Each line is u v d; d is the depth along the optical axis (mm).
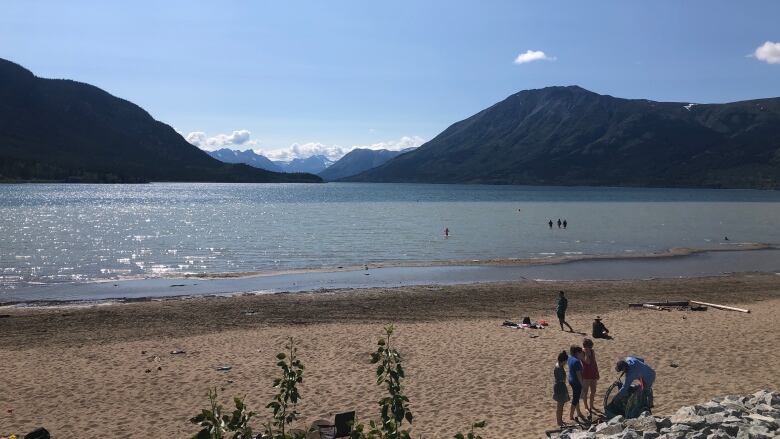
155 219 88000
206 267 43062
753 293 33094
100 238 61438
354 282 36750
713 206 136125
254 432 13398
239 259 47000
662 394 15742
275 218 91812
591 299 31156
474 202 151500
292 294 32031
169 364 18922
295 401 7535
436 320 25812
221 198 167750
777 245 57906
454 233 68625
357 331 23234
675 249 54188
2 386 16859
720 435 10438
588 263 45375
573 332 22953
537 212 110125
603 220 91125
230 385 16938
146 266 43344
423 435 13484
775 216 101750
